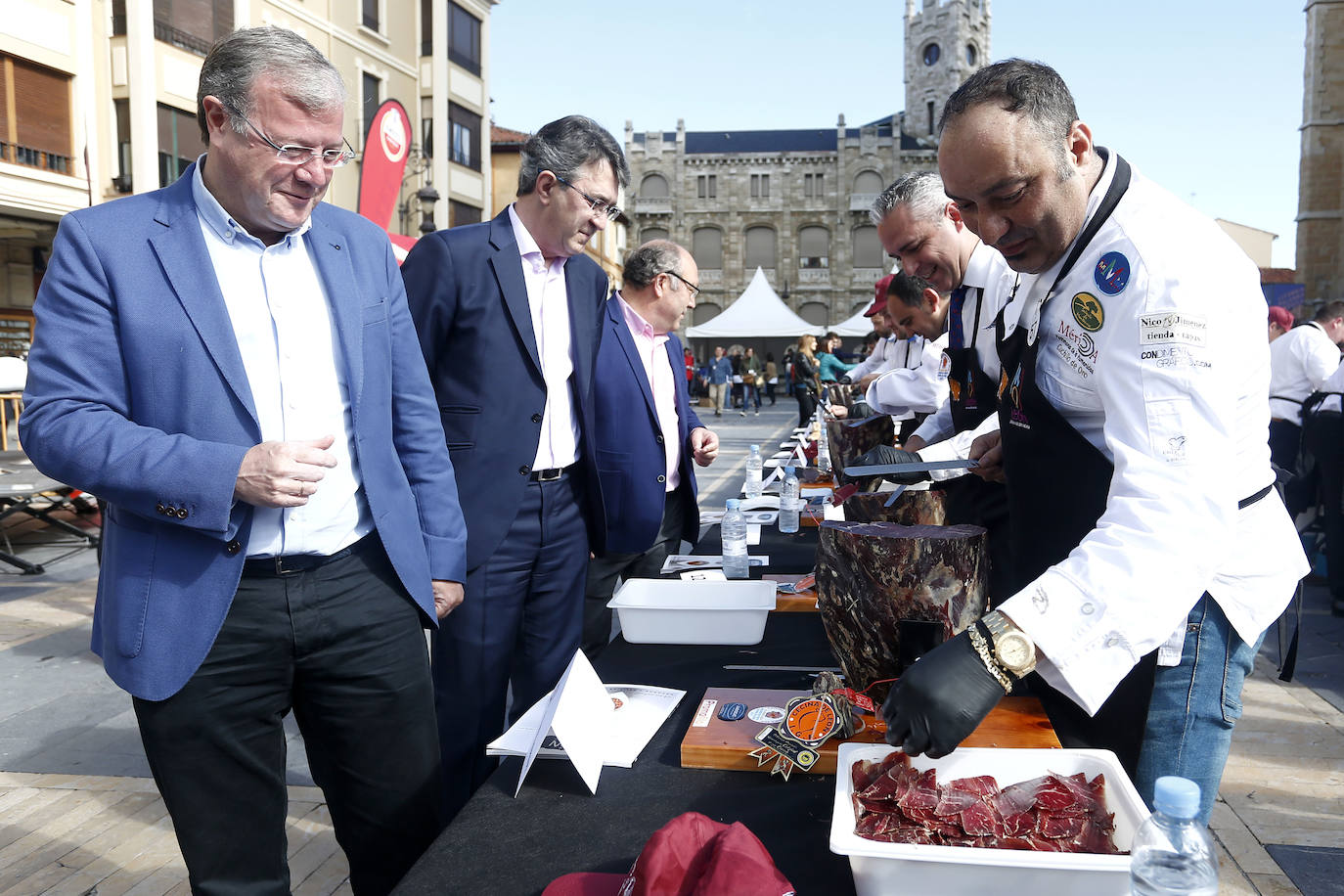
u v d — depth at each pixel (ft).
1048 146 3.53
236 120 4.22
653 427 8.65
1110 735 4.08
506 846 3.55
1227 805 8.45
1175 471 3.29
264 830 4.81
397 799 5.20
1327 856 7.54
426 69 61.41
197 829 4.58
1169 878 2.60
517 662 7.34
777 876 2.76
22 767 9.31
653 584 6.30
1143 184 3.74
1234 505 3.32
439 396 6.84
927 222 6.41
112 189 40.73
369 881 5.39
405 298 5.63
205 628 4.36
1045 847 3.08
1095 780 3.41
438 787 5.41
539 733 4.06
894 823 3.22
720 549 9.54
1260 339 3.72
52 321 4.30
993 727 4.21
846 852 2.93
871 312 15.37
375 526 4.99
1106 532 3.30
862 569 4.00
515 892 3.24
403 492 5.18
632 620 6.14
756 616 5.96
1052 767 3.48
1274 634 13.44
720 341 139.85
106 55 40.32
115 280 4.31
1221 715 4.00
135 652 4.35
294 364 4.71
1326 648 12.82
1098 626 3.11
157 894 7.07
